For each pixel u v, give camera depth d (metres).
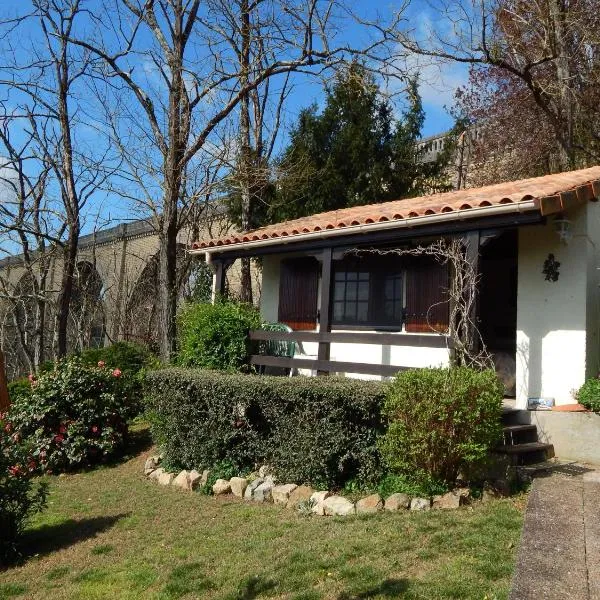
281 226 11.10
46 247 19.64
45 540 6.00
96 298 22.69
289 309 11.09
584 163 15.99
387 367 7.74
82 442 8.84
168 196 12.00
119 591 4.52
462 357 6.72
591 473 6.07
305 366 8.71
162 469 7.99
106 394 9.27
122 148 19.17
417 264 9.11
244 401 6.92
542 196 6.41
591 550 4.07
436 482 5.55
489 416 5.55
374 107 16.44
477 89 18.81
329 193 16.05
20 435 8.86
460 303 7.46
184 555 5.07
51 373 9.52
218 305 10.04
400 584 3.88
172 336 11.65
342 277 10.15
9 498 5.69
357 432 6.10
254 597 4.06
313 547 4.77
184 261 16.42
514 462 6.29
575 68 15.12
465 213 7.00
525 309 7.68
